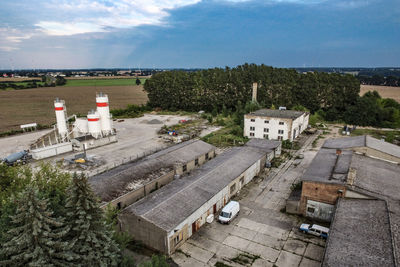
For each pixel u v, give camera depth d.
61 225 18.42
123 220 27.70
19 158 51.16
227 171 38.91
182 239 27.77
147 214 26.78
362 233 22.94
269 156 50.22
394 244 20.84
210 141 66.06
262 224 31.44
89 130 63.69
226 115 99.31
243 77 107.00
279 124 65.38
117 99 158.00
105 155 56.31
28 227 17.03
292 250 26.89
